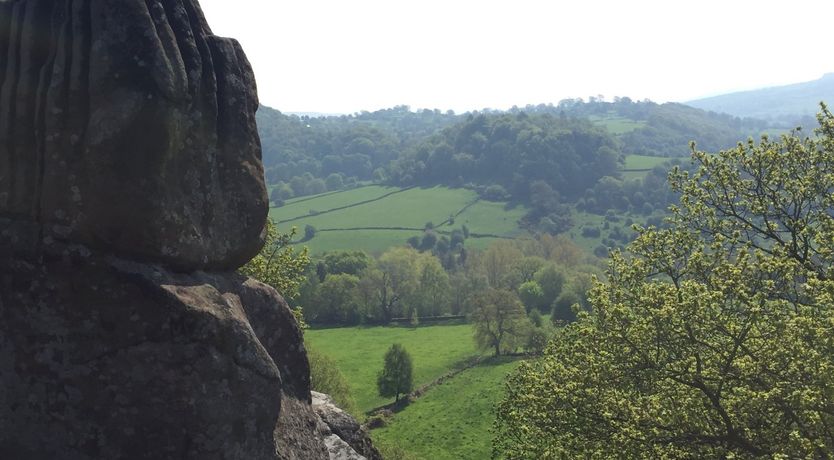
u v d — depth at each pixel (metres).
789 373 15.62
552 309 98.75
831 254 18.14
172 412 7.23
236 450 7.62
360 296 104.06
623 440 16.05
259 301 8.88
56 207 7.07
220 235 8.16
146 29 7.17
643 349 18.20
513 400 21.55
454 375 76.38
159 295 7.22
